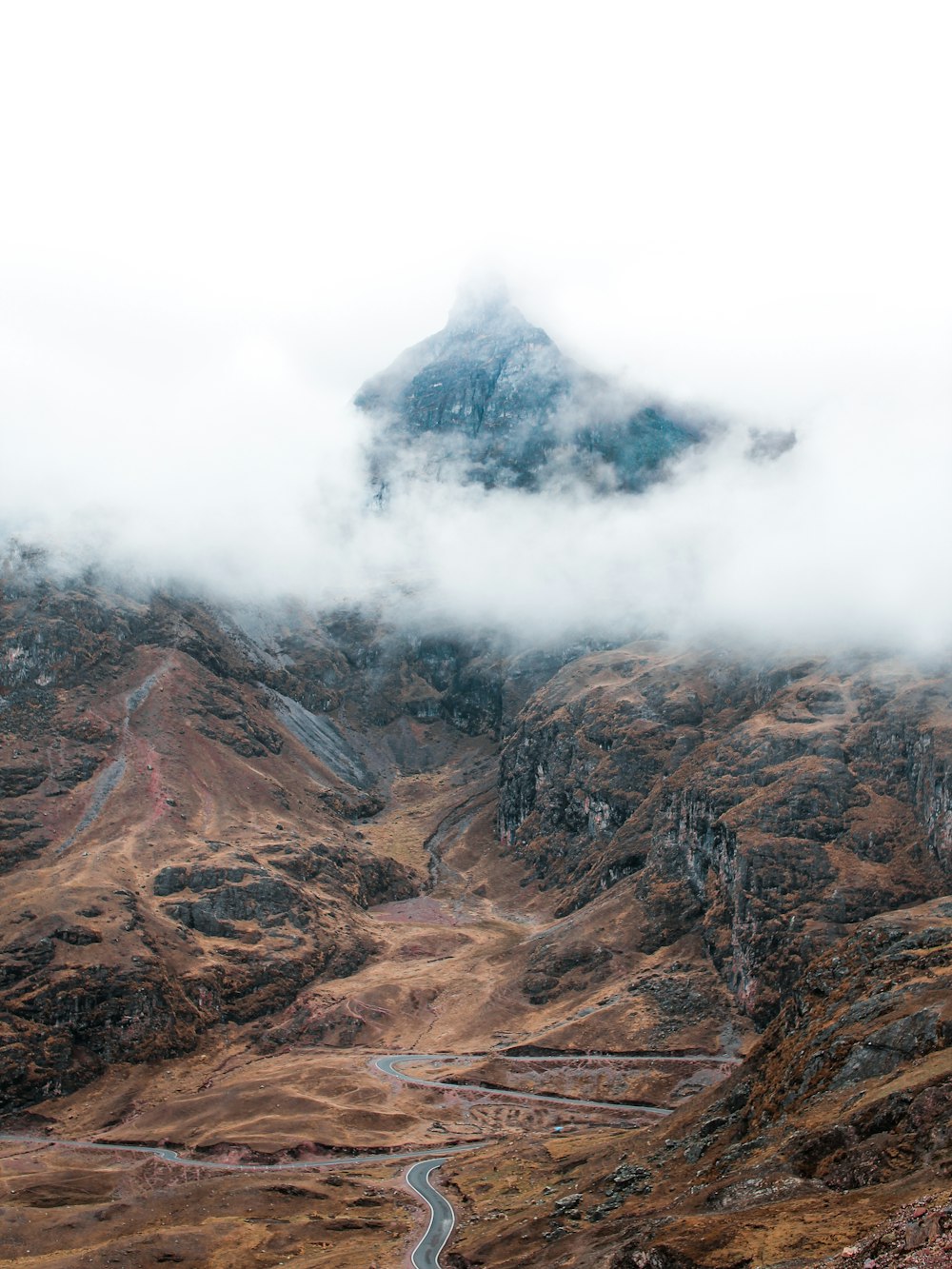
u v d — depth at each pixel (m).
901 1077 146.25
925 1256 92.06
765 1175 142.00
